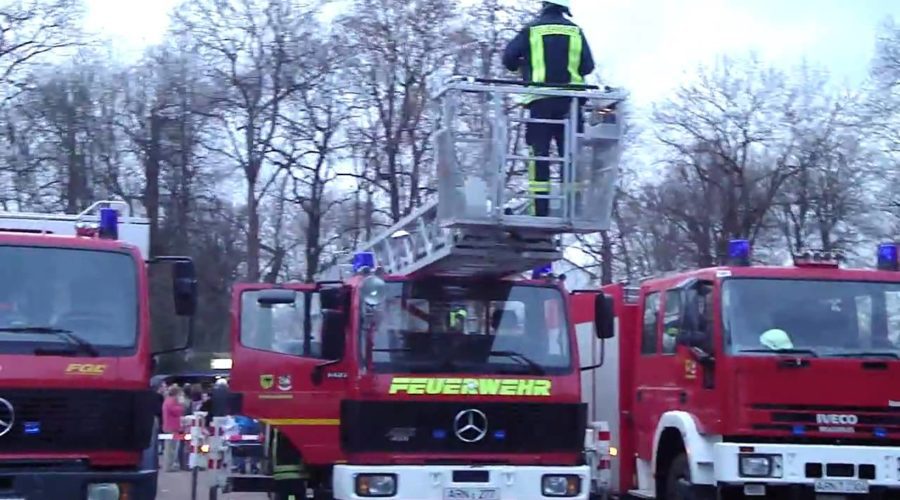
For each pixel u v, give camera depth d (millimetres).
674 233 36656
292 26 32500
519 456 10977
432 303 11109
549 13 11406
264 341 11609
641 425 13172
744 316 11305
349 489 10484
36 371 9266
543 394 11070
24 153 34688
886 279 11562
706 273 11695
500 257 11023
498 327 11211
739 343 11195
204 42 32750
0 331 9320
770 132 35844
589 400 14383
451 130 10664
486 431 10914
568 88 10945
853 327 11375
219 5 32656
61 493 9109
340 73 31266
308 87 31844
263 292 11422
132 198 37062
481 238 10812
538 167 10898
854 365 11195
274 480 11750
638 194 36219
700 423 11570
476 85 10703
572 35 11312
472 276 11352
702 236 35406
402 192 29703
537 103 10938
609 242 33344
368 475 10523
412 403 10789
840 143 35500
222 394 12500
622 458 13602
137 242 12953
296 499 11703
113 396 9492
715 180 35688
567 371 11211
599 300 11719
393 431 10758
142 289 9859
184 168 35438
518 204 10883
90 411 9414
